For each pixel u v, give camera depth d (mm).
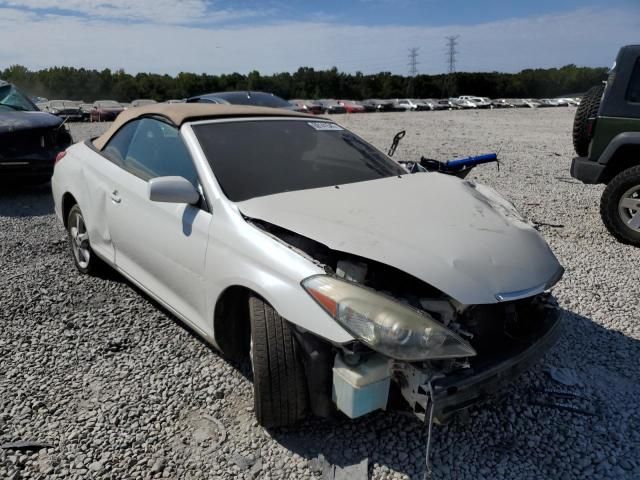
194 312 3148
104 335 3686
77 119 28922
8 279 4609
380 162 3859
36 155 7488
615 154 6051
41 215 6816
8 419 2803
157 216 3348
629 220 5801
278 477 2467
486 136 17469
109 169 4016
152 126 3799
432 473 2512
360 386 2330
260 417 2623
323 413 2555
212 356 3441
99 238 4199
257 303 2643
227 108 3867
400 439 2730
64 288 4441
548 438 2775
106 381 3162
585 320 4047
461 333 2441
